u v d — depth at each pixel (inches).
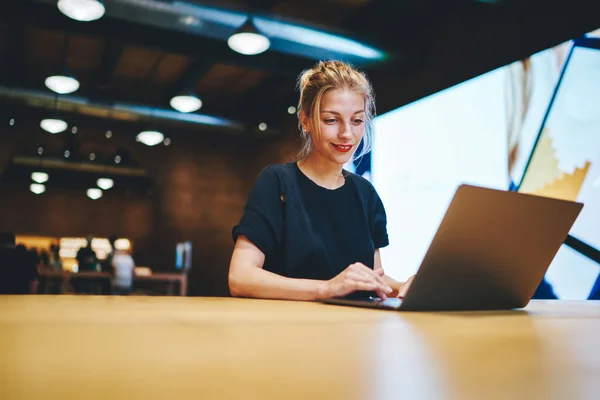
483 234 31.3
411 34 194.2
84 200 461.1
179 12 149.9
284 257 50.5
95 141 320.2
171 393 8.5
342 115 52.2
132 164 416.2
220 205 329.4
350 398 8.4
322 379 10.0
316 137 53.4
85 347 13.4
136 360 11.7
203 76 251.0
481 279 33.1
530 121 141.3
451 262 31.3
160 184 323.0
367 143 61.4
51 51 228.8
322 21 199.6
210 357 12.4
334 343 15.3
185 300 37.2
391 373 10.7
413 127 184.9
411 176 182.1
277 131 293.4
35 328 17.3
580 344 16.2
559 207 34.4
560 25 137.2
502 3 148.7
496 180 149.5
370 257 55.2
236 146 335.6
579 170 126.6
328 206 53.7
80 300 33.5
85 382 9.2
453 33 176.2
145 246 463.2
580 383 10.1
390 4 182.5
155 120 265.6
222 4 152.2
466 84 164.9
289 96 280.2
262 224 49.9
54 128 250.8
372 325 21.2
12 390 8.4
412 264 176.6
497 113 152.1
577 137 128.0
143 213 472.1
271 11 173.8
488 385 9.7
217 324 20.1
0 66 242.7
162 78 260.1
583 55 129.5
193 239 322.3
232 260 48.6
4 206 441.7
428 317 26.7
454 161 165.2
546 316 28.7
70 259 448.8
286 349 14.0
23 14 160.2
